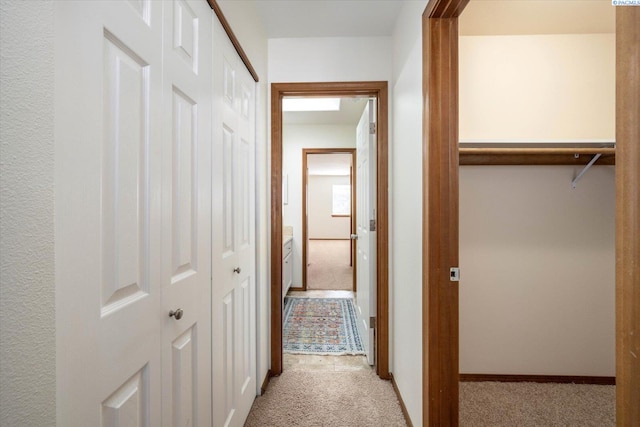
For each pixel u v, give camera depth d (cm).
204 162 108
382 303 204
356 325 297
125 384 69
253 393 177
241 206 154
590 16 174
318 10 181
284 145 407
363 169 254
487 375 199
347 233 1023
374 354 221
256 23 180
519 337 198
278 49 210
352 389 192
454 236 129
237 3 146
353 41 209
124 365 68
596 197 194
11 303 43
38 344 46
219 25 122
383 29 201
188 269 99
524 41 193
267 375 201
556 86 194
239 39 149
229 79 135
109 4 62
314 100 333
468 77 193
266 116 207
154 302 79
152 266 78
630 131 50
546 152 167
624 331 51
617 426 52
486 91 193
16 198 43
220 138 124
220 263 125
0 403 42
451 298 129
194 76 101
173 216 89
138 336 73
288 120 383
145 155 75
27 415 45
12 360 43
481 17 174
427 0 132
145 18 75
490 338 199
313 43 209
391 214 205
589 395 184
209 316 114
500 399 180
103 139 61
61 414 52
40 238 47
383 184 205
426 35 131
